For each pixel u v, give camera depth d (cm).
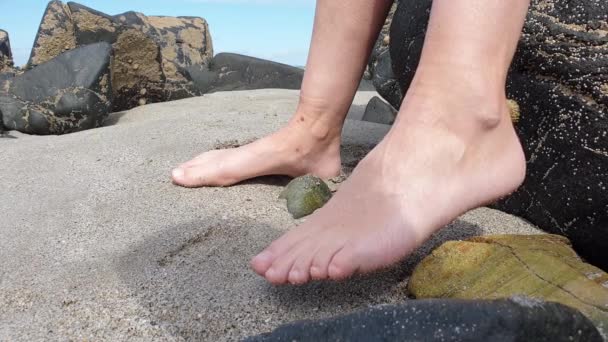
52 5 137
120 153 74
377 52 126
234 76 209
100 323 39
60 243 50
